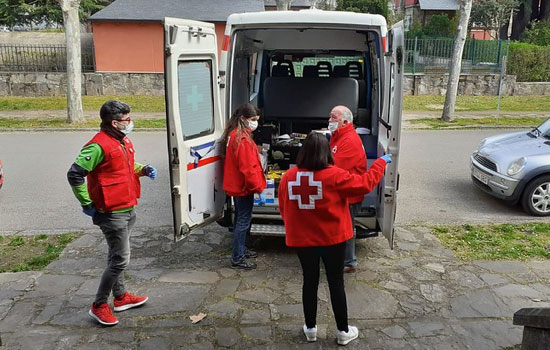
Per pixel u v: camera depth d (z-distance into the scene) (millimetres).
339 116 4664
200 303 4516
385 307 4477
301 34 6586
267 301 4559
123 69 21578
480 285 4902
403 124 14930
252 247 5812
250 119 4980
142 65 21562
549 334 3324
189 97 4816
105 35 21234
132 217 4113
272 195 5379
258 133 6109
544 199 7023
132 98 20078
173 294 4676
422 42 21172
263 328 4129
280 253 5648
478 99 20234
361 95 6570
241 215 5094
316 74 7656
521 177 6941
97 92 20875
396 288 4828
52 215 7082
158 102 19125
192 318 4250
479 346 3910
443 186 8617
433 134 13539
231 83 5512
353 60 7582
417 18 36312
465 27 14688
